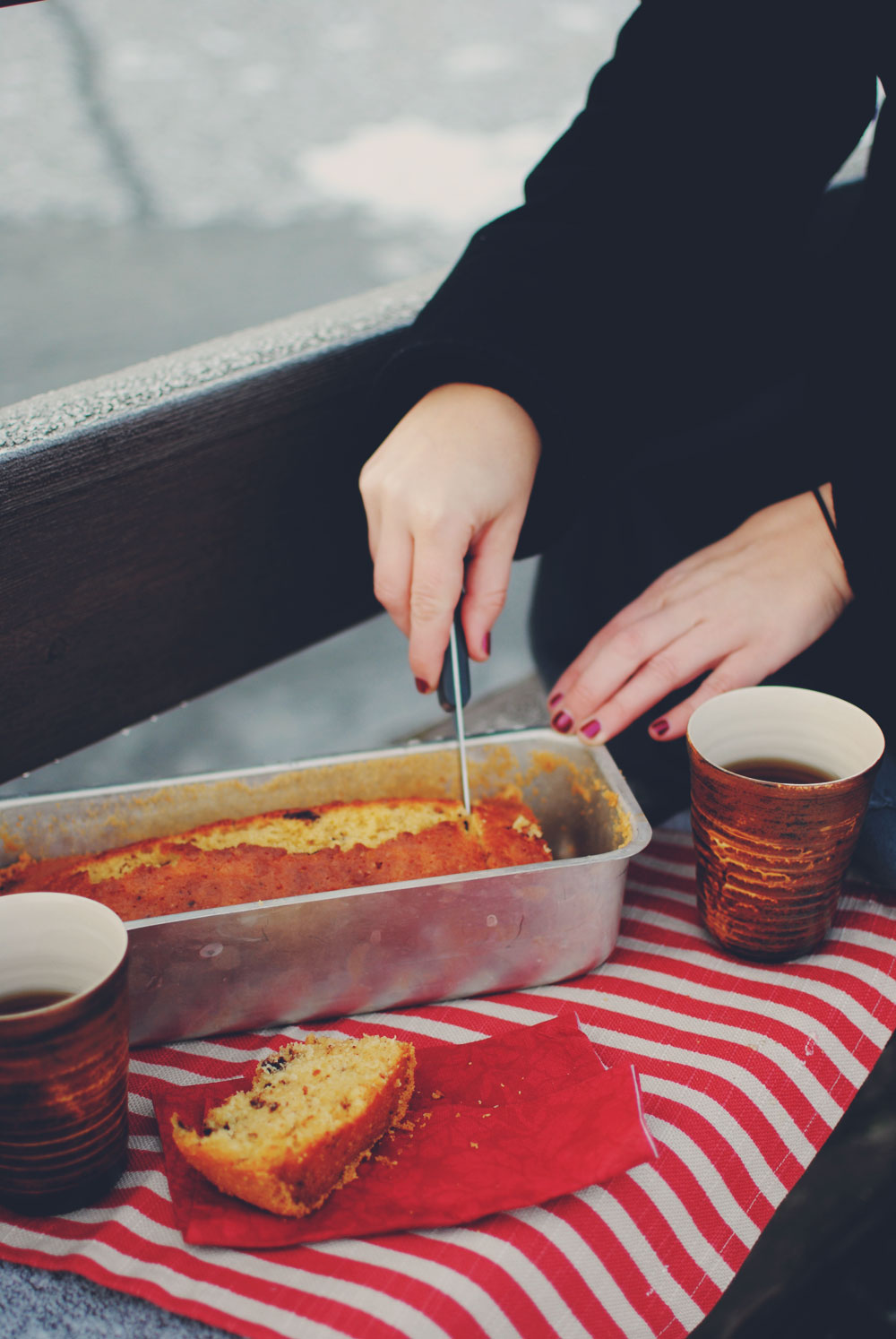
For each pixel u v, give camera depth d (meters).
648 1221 0.60
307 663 2.92
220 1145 0.59
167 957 0.69
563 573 1.22
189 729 2.65
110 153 6.59
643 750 1.08
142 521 0.94
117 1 10.05
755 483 1.12
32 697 0.92
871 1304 1.01
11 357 3.97
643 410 0.95
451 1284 0.55
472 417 0.83
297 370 1.01
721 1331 0.87
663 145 0.99
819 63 0.97
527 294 0.87
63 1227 0.60
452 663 0.81
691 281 0.98
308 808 0.87
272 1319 0.54
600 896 0.74
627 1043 0.71
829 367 0.91
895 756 0.88
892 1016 0.73
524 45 8.55
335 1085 0.63
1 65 8.31
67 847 0.84
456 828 0.83
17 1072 0.54
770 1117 0.66
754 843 0.72
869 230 0.89
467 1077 0.68
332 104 7.37
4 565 0.86
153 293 4.57
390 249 4.98
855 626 0.91
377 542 0.83
